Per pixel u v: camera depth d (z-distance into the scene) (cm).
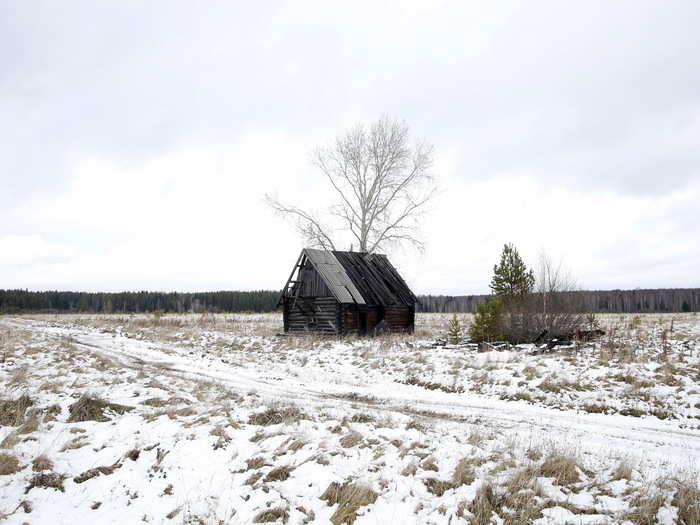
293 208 3516
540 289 2230
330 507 634
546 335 2155
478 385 1459
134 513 623
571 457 801
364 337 2703
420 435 930
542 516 626
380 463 770
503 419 1131
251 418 989
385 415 1105
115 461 761
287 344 2481
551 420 1122
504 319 2239
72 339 2680
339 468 740
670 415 1141
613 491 698
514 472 748
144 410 1026
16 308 9656
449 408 1241
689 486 691
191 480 704
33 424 873
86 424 914
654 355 1791
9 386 1136
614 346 1925
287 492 667
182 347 2473
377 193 3653
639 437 989
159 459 769
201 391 1282
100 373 1425
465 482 712
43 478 687
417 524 597
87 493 670
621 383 1360
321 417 1045
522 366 1599
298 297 2994
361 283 2980
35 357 1684
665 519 618
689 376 1399
